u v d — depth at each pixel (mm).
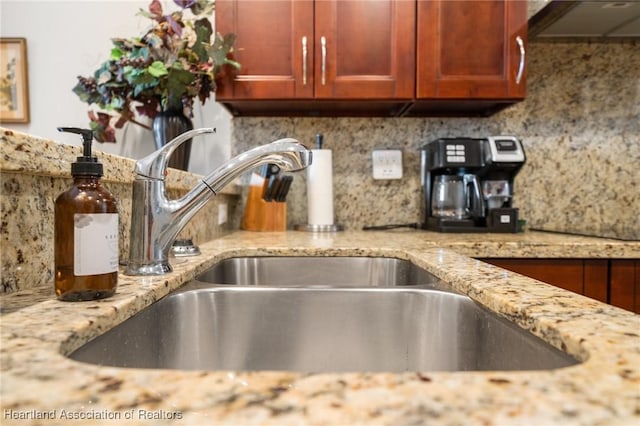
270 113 1651
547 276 1183
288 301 681
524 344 417
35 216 539
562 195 1690
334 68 1375
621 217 1670
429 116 1702
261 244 1152
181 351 617
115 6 1679
